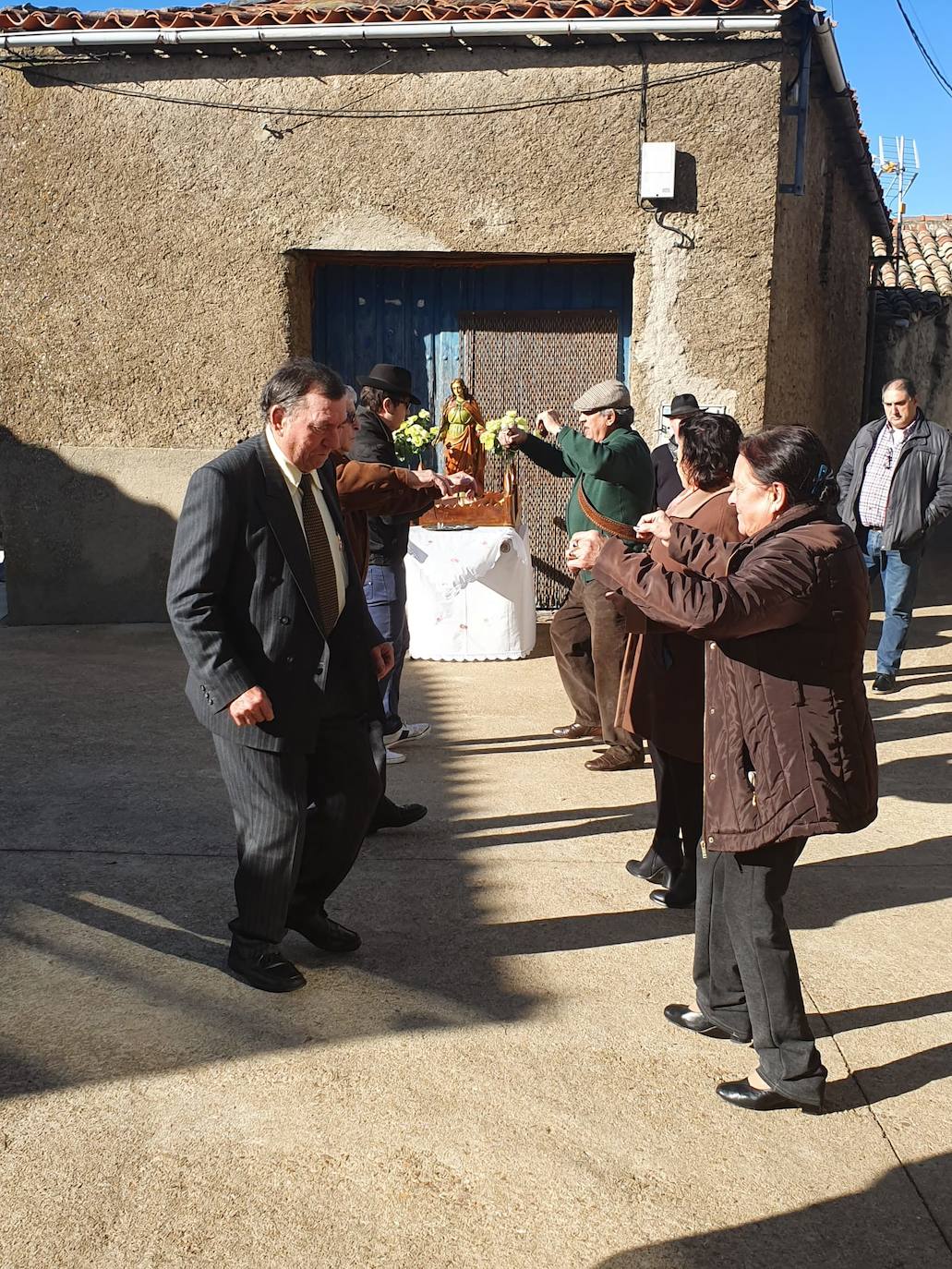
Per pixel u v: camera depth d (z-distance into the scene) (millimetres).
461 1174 2697
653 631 3318
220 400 8453
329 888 3703
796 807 2742
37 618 8859
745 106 7695
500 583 7727
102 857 4473
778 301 8273
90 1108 2910
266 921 3453
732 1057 3211
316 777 3654
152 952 3729
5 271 8453
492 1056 3188
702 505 3840
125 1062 3113
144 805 5039
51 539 8750
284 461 3367
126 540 8703
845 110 9352
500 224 8023
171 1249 2441
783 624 2697
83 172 8273
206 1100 2959
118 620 8844
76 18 7957
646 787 5426
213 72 8062
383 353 8852
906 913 4113
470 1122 2893
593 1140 2832
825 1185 2682
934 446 6832
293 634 3336
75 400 8570
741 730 2803
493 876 4398
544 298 8656
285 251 8203
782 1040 2939
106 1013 3354
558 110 7832
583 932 3934
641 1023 3367
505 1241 2480
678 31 7457
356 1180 2668
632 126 7797
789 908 4160
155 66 8094
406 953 3771
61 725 6215
